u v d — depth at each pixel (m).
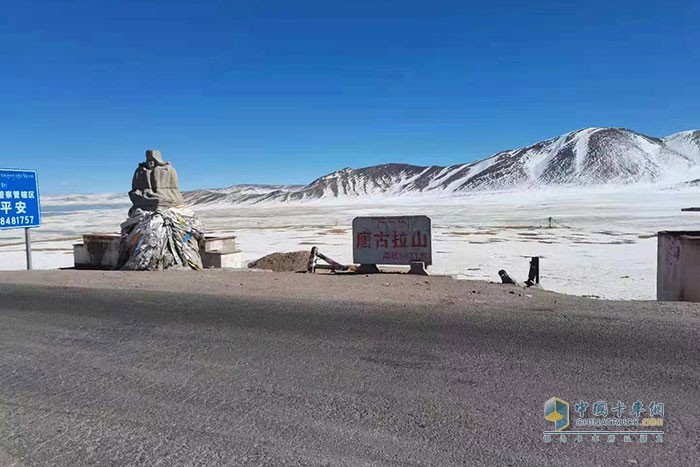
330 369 5.18
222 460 3.47
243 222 67.94
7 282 11.66
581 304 7.91
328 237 37.25
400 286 9.95
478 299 8.41
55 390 4.80
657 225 43.47
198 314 7.75
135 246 13.79
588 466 3.32
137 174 14.91
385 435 3.77
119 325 7.20
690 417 3.97
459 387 4.63
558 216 60.66
